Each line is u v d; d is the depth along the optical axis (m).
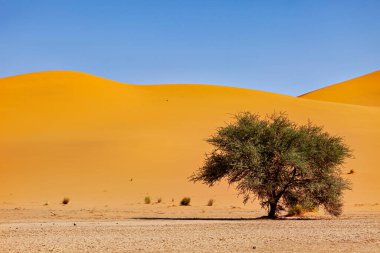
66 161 57.03
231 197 46.03
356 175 52.03
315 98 153.12
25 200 45.47
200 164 55.66
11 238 18.84
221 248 16.12
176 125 69.44
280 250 15.73
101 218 31.19
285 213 36.06
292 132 30.95
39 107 79.75
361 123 73.81
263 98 85.56
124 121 72.12
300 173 30.86
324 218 31.34
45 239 18.48
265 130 31.17
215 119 72.44
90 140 63.84
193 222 26.97
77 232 21.00
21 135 68.56
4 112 78.00
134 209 38.84
